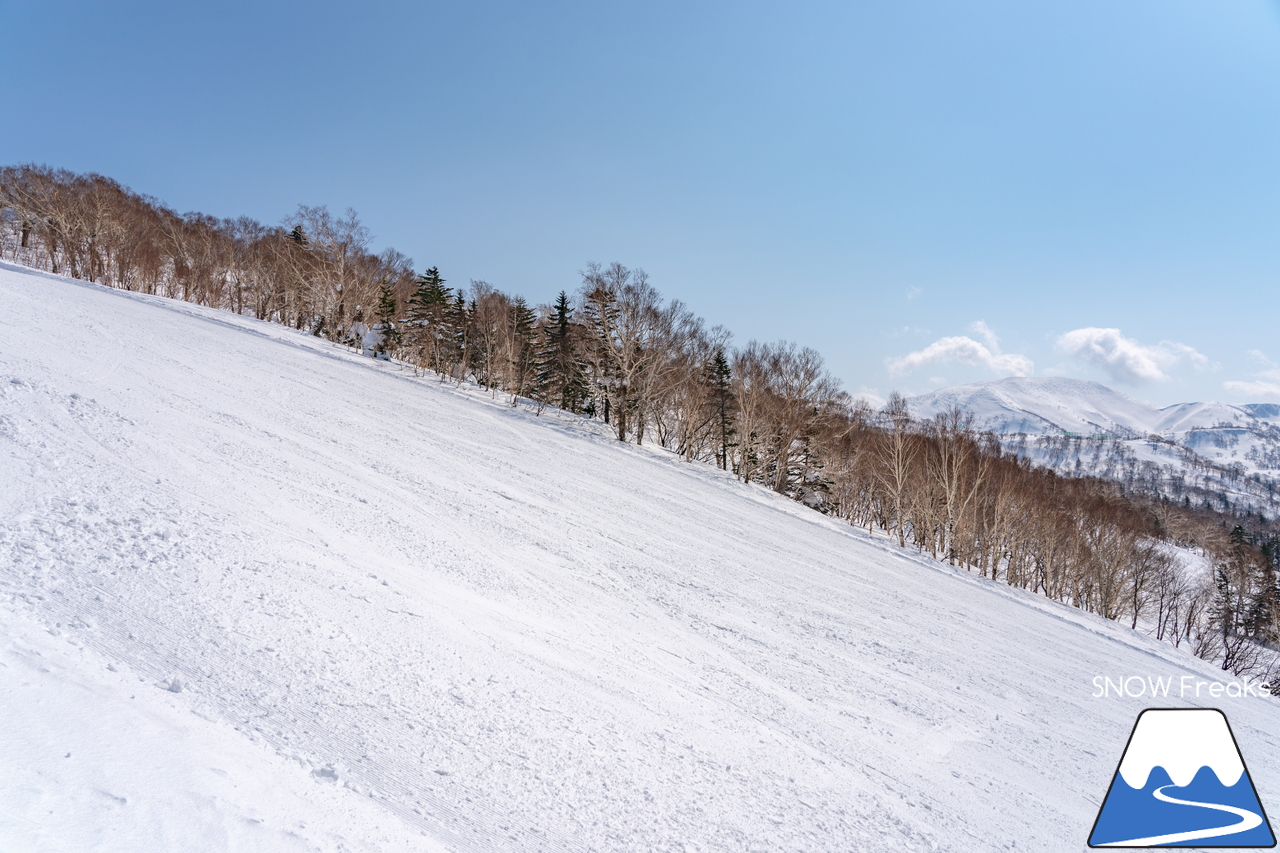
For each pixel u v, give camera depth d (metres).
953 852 5.77
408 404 30.00
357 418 22.30
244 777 3.25
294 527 9.21
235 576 6.57
